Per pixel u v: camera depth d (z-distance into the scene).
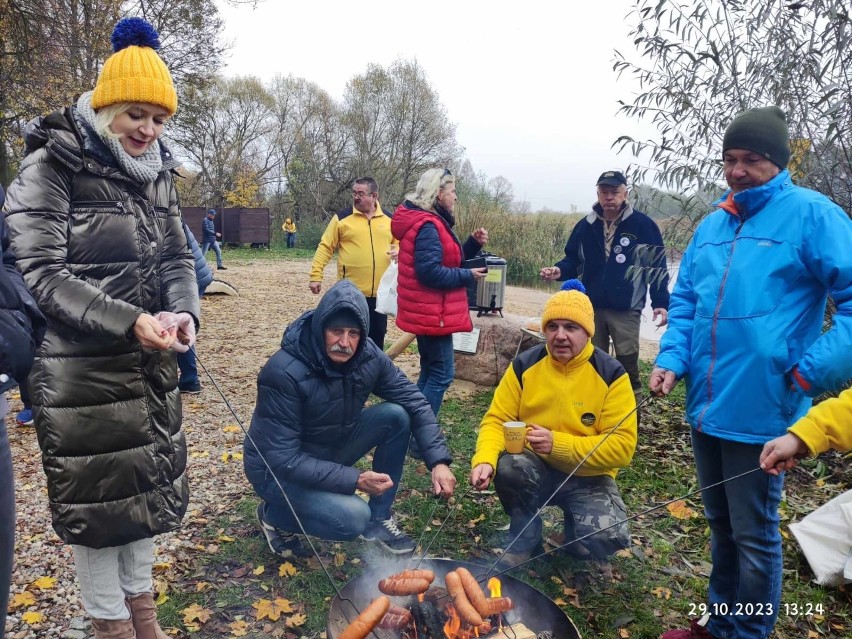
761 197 2.30
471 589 2.19
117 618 2.29
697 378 2.45
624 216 4.88
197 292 2.49
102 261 2.14
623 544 2.99
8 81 12.76
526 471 3.08
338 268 5.96
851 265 2.07
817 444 1.97
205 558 3.20
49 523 3.53
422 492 3.98
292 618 2.74
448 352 4.51
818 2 4.07
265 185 40.59
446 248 4.29
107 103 2.05
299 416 2.98
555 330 3.05
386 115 37.81
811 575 3.17
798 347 2.23
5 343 1.63
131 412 2.17
